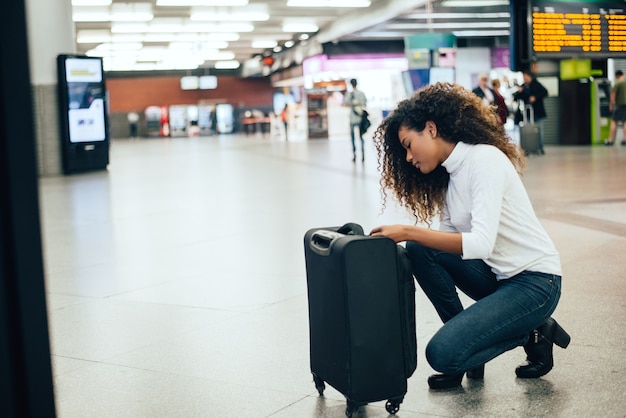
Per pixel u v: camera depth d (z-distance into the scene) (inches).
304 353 141.9
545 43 442.9
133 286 205.8
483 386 121.5
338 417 111.3
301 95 1610.5
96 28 1136.2
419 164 117.7
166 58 1745.8
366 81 1296.8
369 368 106.4
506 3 952.9
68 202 419.2
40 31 629.0
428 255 122.9
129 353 146.6
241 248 256.5
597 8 450.3
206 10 1003.3
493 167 113.4
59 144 636.7
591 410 109.7
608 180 410.0
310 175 536.7
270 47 1556.3
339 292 106.5
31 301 68.9
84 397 123.4
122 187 500.1
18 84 66.8
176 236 287.3
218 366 136.4
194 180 534.6
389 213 323.3
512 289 115.2
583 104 767.7
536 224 118.3
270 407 116.2
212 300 186.5
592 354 134.3
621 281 187.0
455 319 112.7
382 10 962.1
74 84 639.1
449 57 892.0
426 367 131.6
